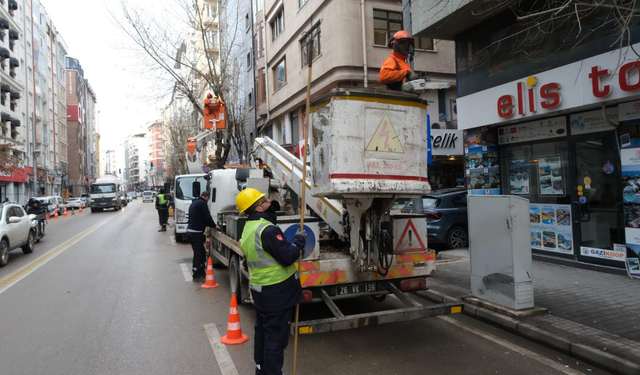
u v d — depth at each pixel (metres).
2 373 4.31
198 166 16.22
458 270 8.44
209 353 4.76
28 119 41.84
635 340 4.49
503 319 5.34
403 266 5.34
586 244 7.90
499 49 8.80
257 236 3.64
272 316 3.65
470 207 6.08
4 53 33.50
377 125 4.41
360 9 15.71
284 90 20.95
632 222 6.92
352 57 15.54
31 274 9.55
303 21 18.25
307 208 6.23
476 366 4.27
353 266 5.04
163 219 18.80
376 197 4.59
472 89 9.53
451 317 5.88
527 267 5.46
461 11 8.46
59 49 59.81
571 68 7.35
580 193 7.96
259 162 8.48
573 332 4.78
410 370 4.20
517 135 9.22
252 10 26.58
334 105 4.24
